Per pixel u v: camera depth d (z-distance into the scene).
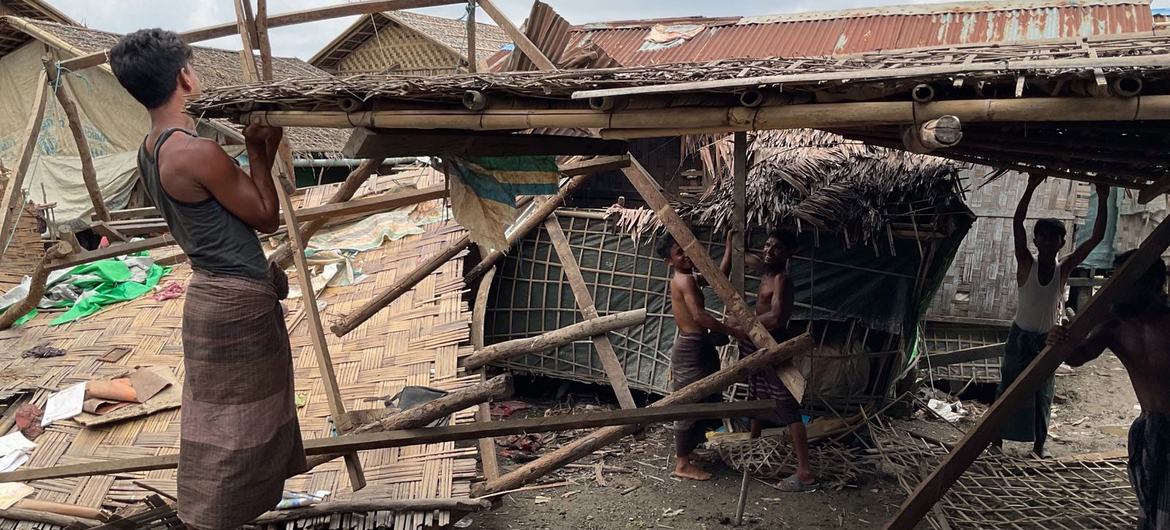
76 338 6.14
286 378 3.04
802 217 5.34
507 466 5.79
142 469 4.04
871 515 4.96
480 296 6.87
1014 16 9.01
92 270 7.09
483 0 3.81
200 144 2.64
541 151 3.54
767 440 5.87
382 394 5.21
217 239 2.73
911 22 9.46
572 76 2.82
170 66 2.67
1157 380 3.86
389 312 6.30
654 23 10.89
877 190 5.39
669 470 5.73
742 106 2.48
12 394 5.33
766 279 5.17
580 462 5.90
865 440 5.87
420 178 8.43
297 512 4.05
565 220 7.14
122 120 12.45
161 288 6.98
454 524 4.88
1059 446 6.07
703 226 6.19
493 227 3.63
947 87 2.29
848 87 2.33
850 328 5.75
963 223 5.40
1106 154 3.25
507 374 3.73
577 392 7.39
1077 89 2.11
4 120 13.17
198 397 2.86
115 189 12.23
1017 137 3.14
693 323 5.30
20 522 4.12
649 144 9.29
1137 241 7.64
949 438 6.14
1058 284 5.26
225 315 2.76
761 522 4.93
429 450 4.55
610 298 6.84
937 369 7.23
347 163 13.02
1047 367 3.71
